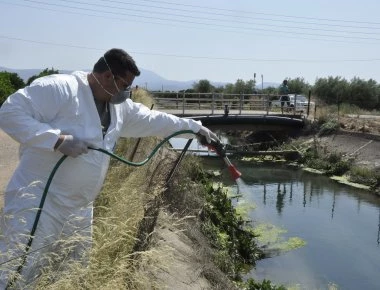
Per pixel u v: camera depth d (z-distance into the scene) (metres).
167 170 6.96
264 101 25.19
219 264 6.41
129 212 4.20
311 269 8.30
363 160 17.34
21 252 2.55
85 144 2.54
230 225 9.00
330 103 35.56
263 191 14.51
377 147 17.83
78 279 2.66
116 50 2.67
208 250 6.11
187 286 4.25
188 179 8.37
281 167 19.06
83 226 2.87
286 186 15.41
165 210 5.56
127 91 2.76
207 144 3.43
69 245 2.77
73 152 2.48
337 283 7.79
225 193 10.73
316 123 22.27
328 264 8.60
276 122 22.58
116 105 2.89
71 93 2.60
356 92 40.88
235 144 24.50
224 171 16.00
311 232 10.45
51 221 2.67
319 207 12.75
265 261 8.58
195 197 7.86
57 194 2.66
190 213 6.79
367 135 19.00
